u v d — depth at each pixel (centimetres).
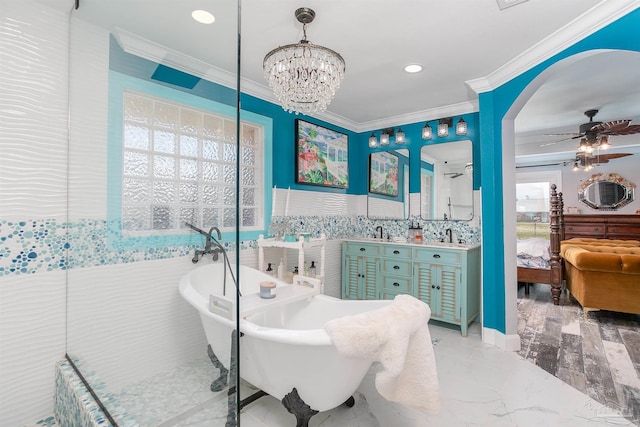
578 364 230
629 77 274
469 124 329
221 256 134
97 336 162
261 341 153
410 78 262
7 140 148
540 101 330
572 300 398
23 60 153
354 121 387
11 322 150
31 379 156
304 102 201
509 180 254
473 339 278
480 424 165
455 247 293
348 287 366
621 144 452
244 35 198
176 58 164
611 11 165
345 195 390
